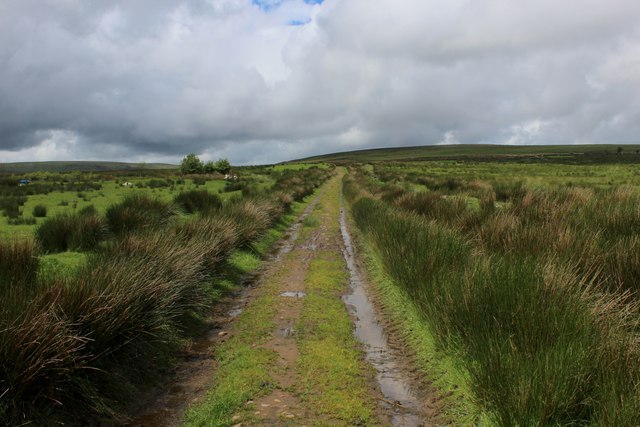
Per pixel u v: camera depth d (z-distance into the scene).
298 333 5.73
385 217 10.55
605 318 3.81
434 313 4.86
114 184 36.59
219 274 8.31
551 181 29.75
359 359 4.95
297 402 4.00
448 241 7.10
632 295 4.71
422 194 14.57
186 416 3.82
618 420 2.64
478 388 3.54
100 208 17.94
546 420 2.97
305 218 18.88
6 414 3.17
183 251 6.93
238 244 10.37
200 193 16.72
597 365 3.15
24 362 3.34
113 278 4.74
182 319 5.92
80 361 3.79
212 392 4.22
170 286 5.72
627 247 5.64
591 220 7.94
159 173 59.34
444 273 5.76
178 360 5.00
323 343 5.36
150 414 3.89
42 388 3.45
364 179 40.09
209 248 7.96
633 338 3.51
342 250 11.78
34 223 13.62
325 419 3.71
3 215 15.82
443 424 3.64
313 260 10.45
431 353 4.73
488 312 4.27
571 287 4.29
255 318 6.35
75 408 3.67
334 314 6.49
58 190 28.48
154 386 4.39
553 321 3.77
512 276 4.65
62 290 4.23
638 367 3.06
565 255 5.65
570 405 3.03
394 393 4.21
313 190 34.97
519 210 10.18
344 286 8.18
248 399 4.05
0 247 6.14
